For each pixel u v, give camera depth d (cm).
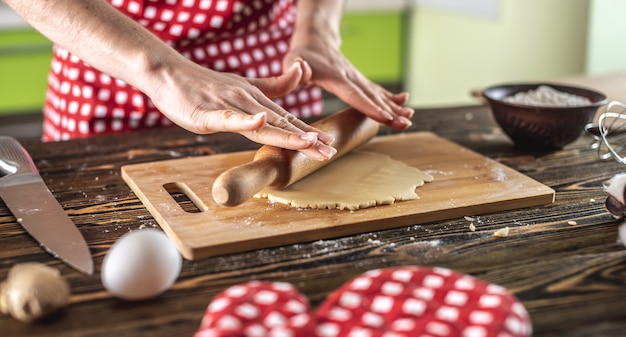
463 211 85
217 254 75
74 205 88
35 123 215
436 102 252
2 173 93
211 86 88
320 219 81
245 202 86
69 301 65
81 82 126
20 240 78
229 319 57
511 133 107
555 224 82
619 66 194
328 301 60
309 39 113
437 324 57
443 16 239
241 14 128
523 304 65
